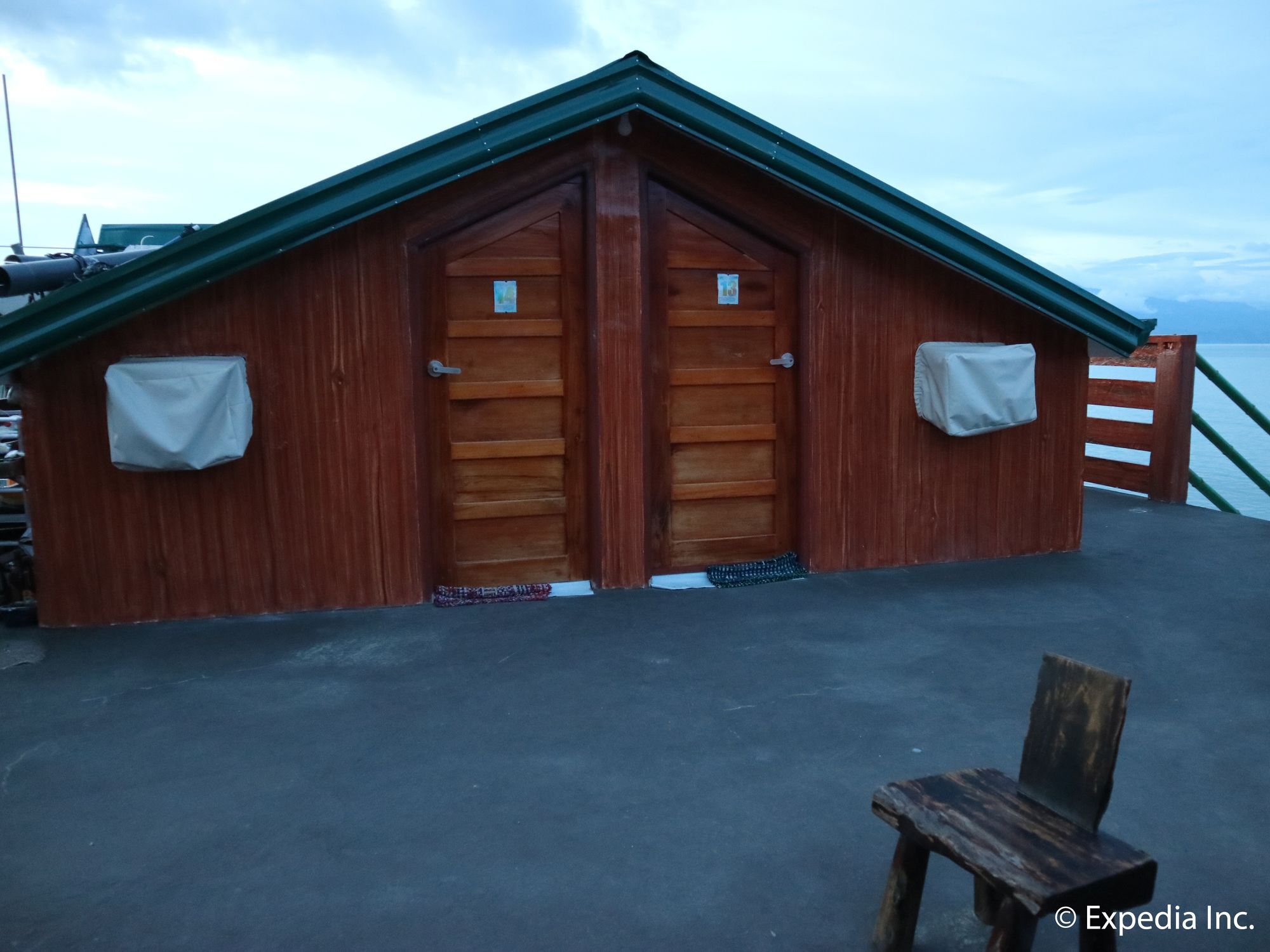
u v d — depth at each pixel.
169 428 4.91
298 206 4.95
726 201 5.89
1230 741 3.80
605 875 2.87
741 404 6.21
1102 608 5.53
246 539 5.41
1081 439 6.81
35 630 5.24
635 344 5.82
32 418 5.12
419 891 2.79
